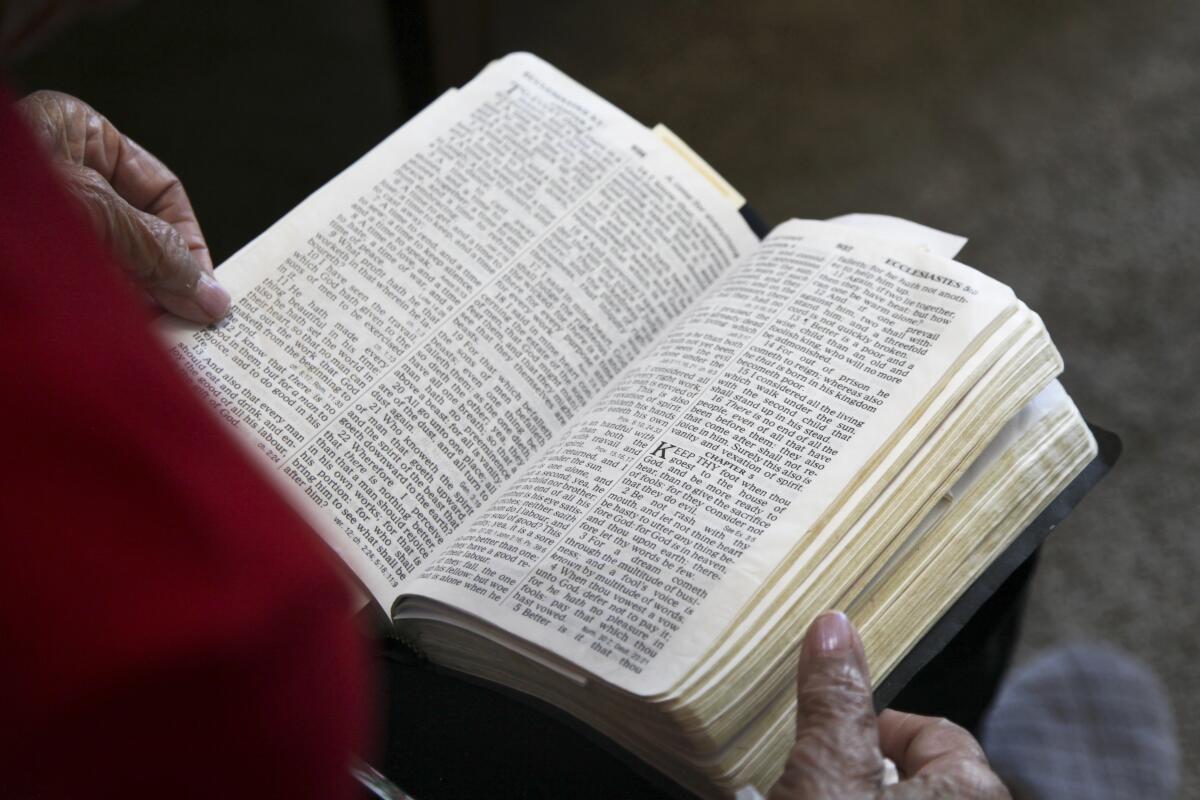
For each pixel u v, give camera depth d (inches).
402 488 26.7
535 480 26.0
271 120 67.9
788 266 27.9
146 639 10.5
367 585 25.6
